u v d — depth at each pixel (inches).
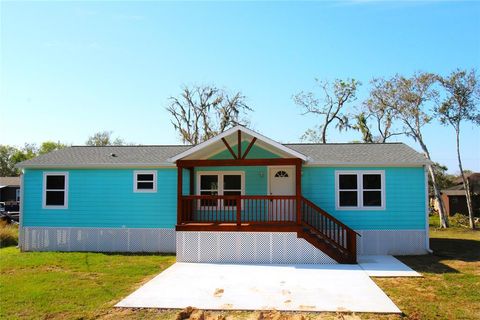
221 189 674.8
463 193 1544.0
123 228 672.4
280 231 561.0
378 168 639.1
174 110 1676.9
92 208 679.1
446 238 845.2
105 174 681.6
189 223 580.4
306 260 553.9
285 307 350.3
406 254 624.4
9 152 3004.4
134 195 675.4
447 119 1187.9
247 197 573.6
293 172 663.1
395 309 341.4
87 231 676.7
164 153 733.3
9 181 1974.7
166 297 381.1
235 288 414.9
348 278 456.8
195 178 679.1
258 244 562.9
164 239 666.2
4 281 442.3
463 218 1280.8
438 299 372.2
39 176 689.0
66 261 565.9
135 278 462.3
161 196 672.4
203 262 561.9
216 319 320.5
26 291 399.2
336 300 369.7
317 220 639.8
